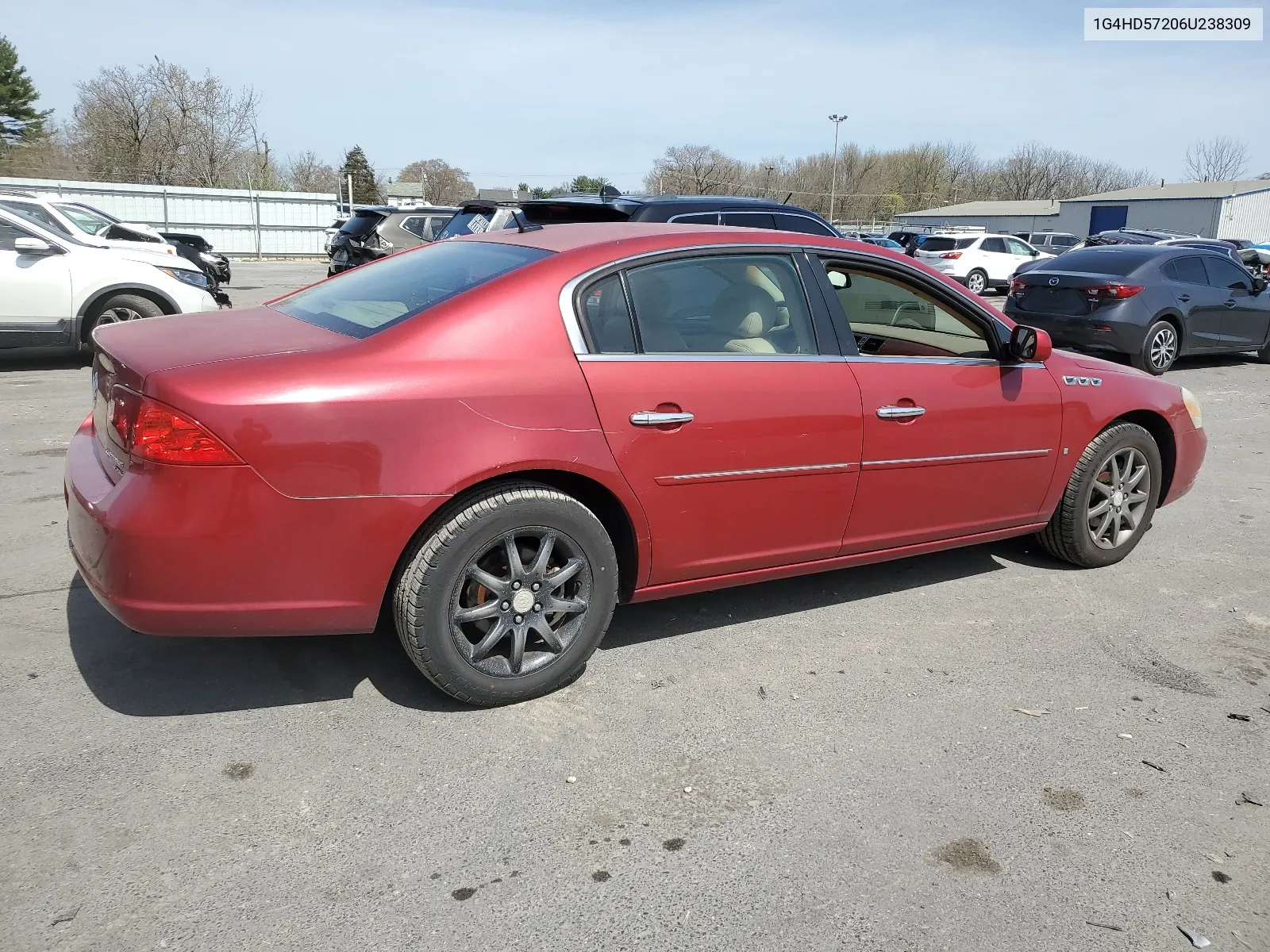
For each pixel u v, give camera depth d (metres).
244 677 3.20
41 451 5.95
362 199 76.00
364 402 2.67
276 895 2.19
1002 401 3.94
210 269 15.70
